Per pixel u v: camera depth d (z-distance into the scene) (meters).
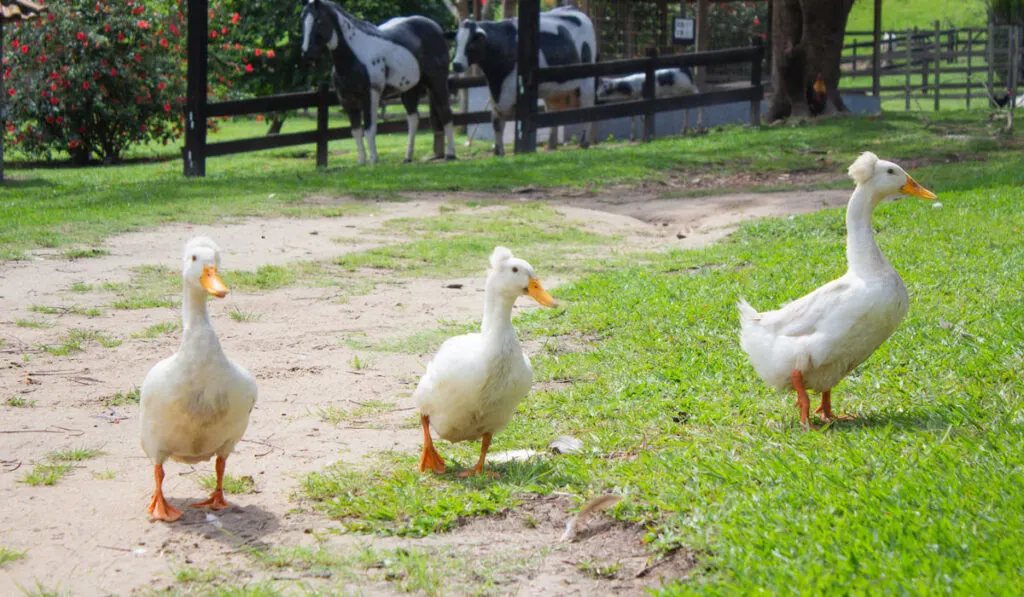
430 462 5.20
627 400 6.22
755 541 3.86
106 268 10.59
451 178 17.98
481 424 5.03
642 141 25.59
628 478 4.71
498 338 4.86
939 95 33.84
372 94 21.36
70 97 23.77
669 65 25.44
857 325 5.34
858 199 5.50
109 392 6.70
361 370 7.32
